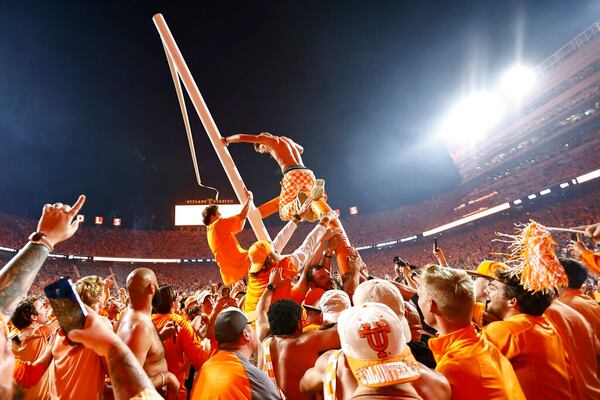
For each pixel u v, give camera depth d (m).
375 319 1.68
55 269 38.62
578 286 3.44
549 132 33.91
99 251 42.72
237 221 4.51
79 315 1.17
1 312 1.28
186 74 5.15
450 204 42.38
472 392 1.98
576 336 2.81
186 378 4.55
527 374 2.39
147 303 3.26
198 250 46.91
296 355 2.76
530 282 2.49
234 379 2.39
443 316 2.21
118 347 1.21
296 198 5.04
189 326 3.99
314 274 3.99
